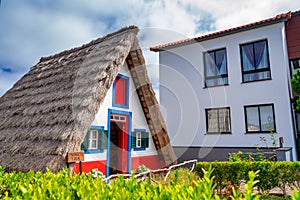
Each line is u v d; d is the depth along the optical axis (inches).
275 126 391.9
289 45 435.2
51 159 170.7
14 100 291.9
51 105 227.9
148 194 72.2
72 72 261.0
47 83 278.1
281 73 395.2
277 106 393.4
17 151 199.0
